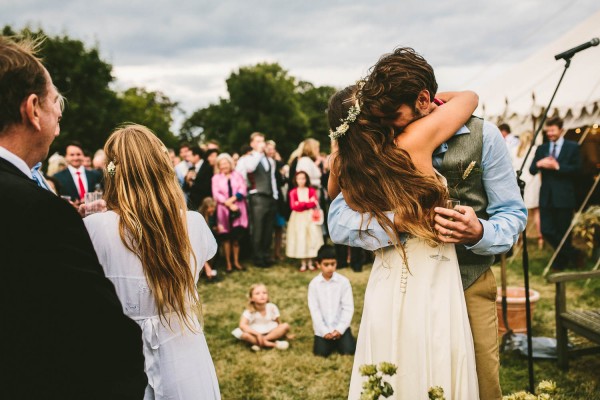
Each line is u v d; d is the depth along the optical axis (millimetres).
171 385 1622
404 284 1605
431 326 1571
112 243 1622
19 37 1289
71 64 27109
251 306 4270
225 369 3697
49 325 963
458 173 1628
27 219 972
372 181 1532
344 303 4004
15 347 958
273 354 3975
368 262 7375
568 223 6203
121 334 1053
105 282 1062
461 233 1500
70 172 5820
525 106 7258
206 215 6801
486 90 8938
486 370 1701
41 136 1174
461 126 1594
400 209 1504
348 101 1667
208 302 5551
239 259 8023
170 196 1672
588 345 3836
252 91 38094
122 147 1662
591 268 6078
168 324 1645
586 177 8195
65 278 973
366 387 1383
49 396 977
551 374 3326
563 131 6480
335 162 1685
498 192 1674
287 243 7086
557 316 3406
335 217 1763
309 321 4801
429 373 1569
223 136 39750
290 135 38875
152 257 1616
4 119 1103
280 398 3193
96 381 1006
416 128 1539
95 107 27281
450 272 1591
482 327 1704
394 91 1502
